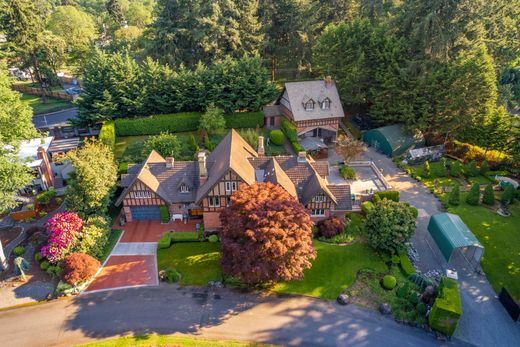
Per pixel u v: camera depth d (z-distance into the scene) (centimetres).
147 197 4572
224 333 3297
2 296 3659
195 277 3884
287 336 3281
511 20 7869
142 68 6781
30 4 8262
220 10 7606
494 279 3966
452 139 6662
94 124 6862
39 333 3291
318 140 6456
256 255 3450
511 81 8506
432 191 5475
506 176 5925
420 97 6209
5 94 4128
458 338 3322
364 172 5850
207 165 4728
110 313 3488
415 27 6162
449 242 4028
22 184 4334
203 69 6812
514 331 3403
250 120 6856
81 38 10312
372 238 4156
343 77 7088
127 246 4328
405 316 3475
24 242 4381
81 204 4309
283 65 9112
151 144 5528
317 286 3803
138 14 12606
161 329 3328
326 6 8138
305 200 4459
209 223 4478
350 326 3391
